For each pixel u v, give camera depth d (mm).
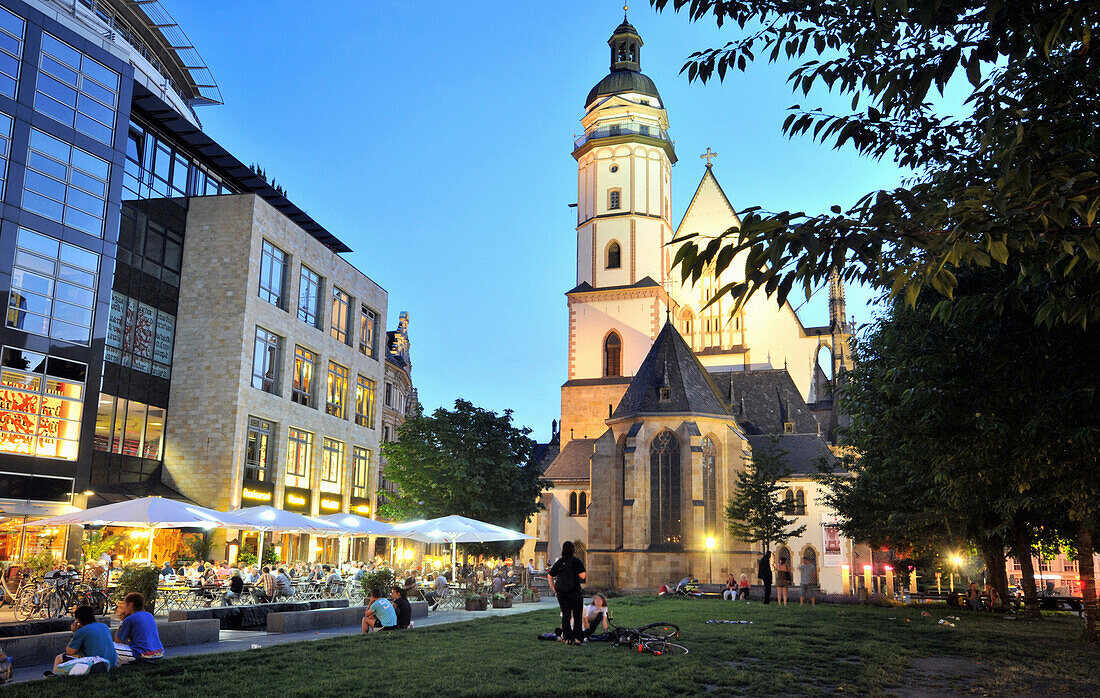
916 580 62406
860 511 39906
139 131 42031
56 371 35094
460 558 55812
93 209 37156
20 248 33875
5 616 23891
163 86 48406
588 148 88438
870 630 21266
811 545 69500
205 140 45250
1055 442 13414
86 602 22672
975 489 18234
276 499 45312
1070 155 6352
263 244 44844
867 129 7617
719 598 42500
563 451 81625
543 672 12500
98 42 37875
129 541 37000
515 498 46156
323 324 51406
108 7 46688
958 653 17328
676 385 67750
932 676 14039
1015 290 10047
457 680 11656
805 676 13320
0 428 32875
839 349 85812
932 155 9453
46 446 34625
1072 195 5938
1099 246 6285
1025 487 15320
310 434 49844
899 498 32875
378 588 19422
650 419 66500
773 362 87062
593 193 88000
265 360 44938
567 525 78062
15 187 33844
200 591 25734
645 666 13383
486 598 30359
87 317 36594
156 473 41500
